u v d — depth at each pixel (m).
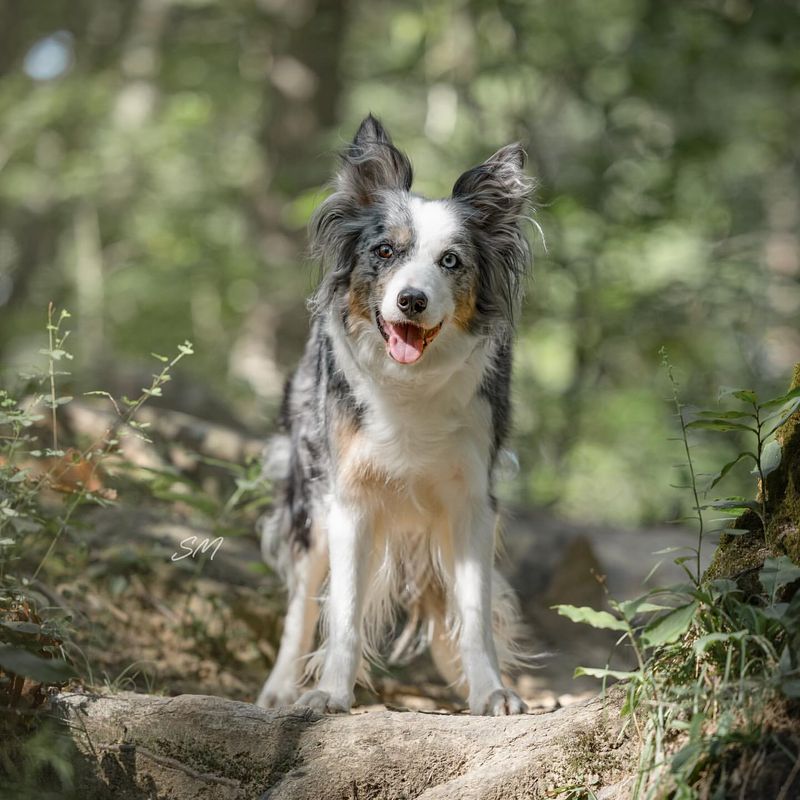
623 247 10.77
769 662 3.22
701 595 3.36
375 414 4.84
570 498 10.92
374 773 3.71
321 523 5.50
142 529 6.46
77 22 21.03
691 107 11.73
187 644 5.88
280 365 14.88
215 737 3.88
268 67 14.70
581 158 11.26
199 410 10.75
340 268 5.04
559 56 11.44
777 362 12.41
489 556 4.95
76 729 3.94
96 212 18.83
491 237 5.13
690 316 11.34
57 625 4.25
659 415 11.13
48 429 7.26
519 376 11.04
